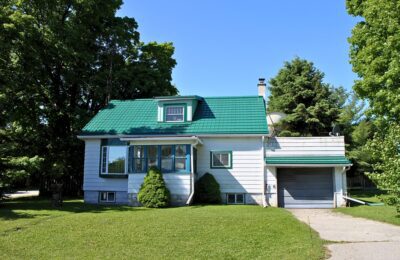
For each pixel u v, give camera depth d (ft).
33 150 88.89
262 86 85.20
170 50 114.83
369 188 116.16
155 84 101.76
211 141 70.38
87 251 31.37
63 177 93.50
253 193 67.92
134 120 77.05
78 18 93.30
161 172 64.49
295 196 67.82
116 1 101.60
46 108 93.09
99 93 95.14
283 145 68.90
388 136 49.16
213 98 80.12
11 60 75.97
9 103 80.48
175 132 70.79
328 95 116.67
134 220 44.45
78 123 90.84
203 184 67.31
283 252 30.37
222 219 44.75
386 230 39.70
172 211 53.42
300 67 120.88
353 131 116.16
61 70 93.56
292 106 117.70
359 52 75.66
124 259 28.96
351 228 41.32
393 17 67.10
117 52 102.68
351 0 80.94
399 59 63.67
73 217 47.16
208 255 29.78
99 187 72.90
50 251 31.55
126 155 72.64
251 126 70.03
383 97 67.82
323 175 67.82
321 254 29.22
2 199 64.90
